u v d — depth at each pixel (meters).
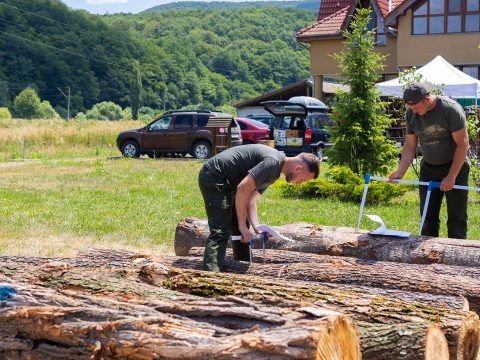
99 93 117.25
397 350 4.05
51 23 118.56
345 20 34.59
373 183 14.70
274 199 15.10
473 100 25.06
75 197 14.95
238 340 3.64
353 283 5.69
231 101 127.56
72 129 35.62
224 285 4.96
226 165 6.15
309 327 3.57
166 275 5.18
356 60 16.55
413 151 7.46
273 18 156.88
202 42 137.25
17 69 114.31
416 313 4.55
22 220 11.45
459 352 4.40
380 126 16.66
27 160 27.78
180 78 121.56
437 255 6.38
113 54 118.56
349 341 3.67
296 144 25.70
